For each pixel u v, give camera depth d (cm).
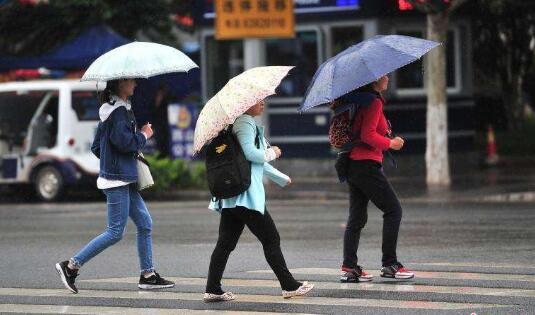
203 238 3597
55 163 5300
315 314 2212
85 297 2514
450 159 6253
